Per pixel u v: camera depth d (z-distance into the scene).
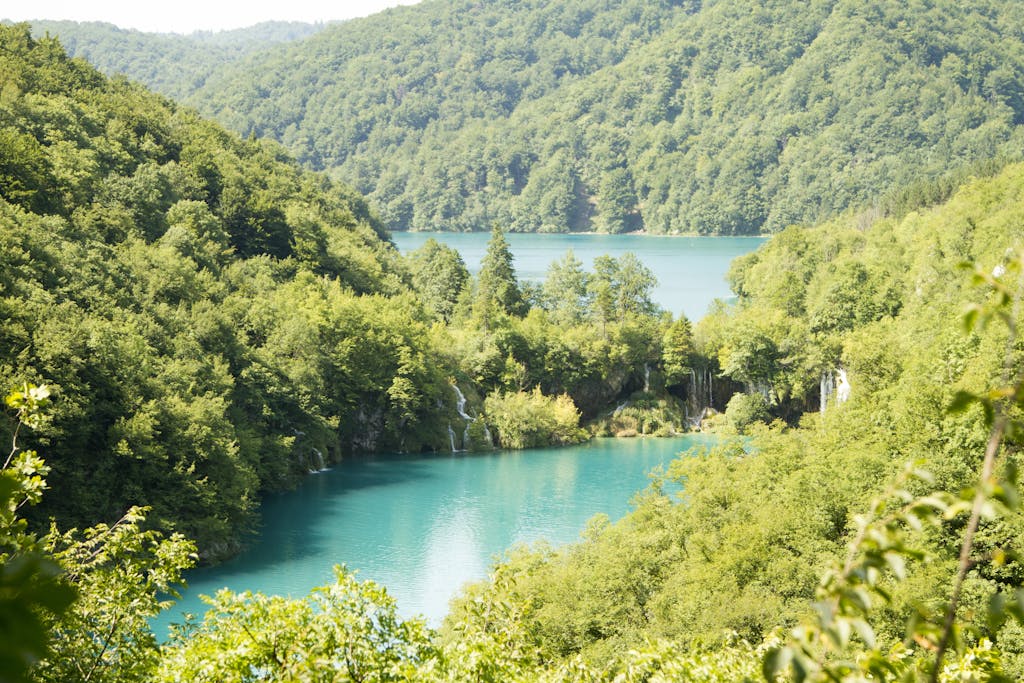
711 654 19.72
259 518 73.94
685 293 193.38
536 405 110.06
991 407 4.77
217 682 15.94
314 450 93.19
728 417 116.00
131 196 105.44
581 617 42.56
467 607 21.72
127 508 62.22
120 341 68.88
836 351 114.88
